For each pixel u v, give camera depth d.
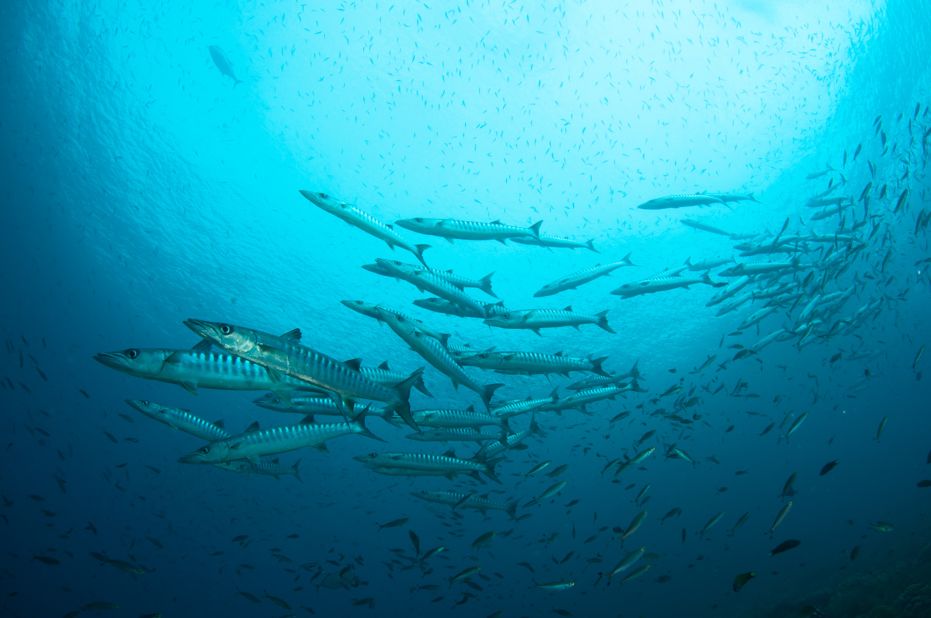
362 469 38.59
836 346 35.69
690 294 37.09
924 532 20.98
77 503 38.31
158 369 4.62
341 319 39.78
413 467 7.66
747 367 37.66
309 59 28.89
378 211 34.56
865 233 28.48
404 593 35.28
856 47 26.17
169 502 37.84
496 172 32.91
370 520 39.44
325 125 31.45
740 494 40.84
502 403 8.64
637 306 37.59
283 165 33.00
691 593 27.75
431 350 6.60
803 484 43.09
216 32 27.36
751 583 26.62
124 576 34.03
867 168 29.42
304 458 38.22
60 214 32.97
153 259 36.47
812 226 31.66
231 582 36.75
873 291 32.34
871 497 41.88
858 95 27.53
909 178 28.64
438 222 8.91
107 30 25.78
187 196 33.44
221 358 4.83
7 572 28.95
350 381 4.98
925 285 34.56
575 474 38.59
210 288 38.34
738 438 40.75
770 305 14.08
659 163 32.22
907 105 26.56
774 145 30.69
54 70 26.25
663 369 38.88
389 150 32.34
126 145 30.58
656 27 27.83
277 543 38.59
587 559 12.28
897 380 45.19
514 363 7.67
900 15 24.33
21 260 33.34
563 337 38.38
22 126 28.02
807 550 29.89
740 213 33.38
